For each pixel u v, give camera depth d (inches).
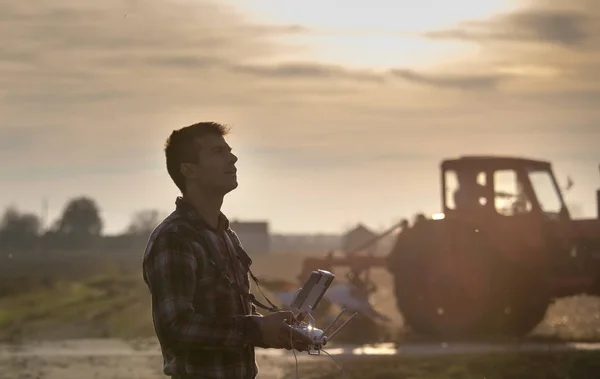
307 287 232.7
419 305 872.3
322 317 929.5
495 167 862.5
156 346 821.9
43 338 900.0
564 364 592.7
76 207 6082.7
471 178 872.3
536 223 842.8
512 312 852.0
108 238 6028.5
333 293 926.4
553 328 918.4
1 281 1966.0
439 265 862.5
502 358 638.5
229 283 227.3
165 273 221.6
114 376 634.2
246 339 222.2
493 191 863.7
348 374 615.2
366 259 951.6
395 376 595.5
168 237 224.1
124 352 780.0
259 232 7062.0
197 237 226.2
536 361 629.3
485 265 848.3
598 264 821.9
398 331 899.4
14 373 654.5
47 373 653.3
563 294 836.6
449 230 861.8
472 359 645.9
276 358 725.9
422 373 600.1
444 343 794.2
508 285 846.5
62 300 1416.1
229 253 231.0
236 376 227.8
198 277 224.7
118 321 1027.3
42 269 2908.5
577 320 999.6
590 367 584.1
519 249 838.5
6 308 1305.4
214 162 231.6
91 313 1132.5
